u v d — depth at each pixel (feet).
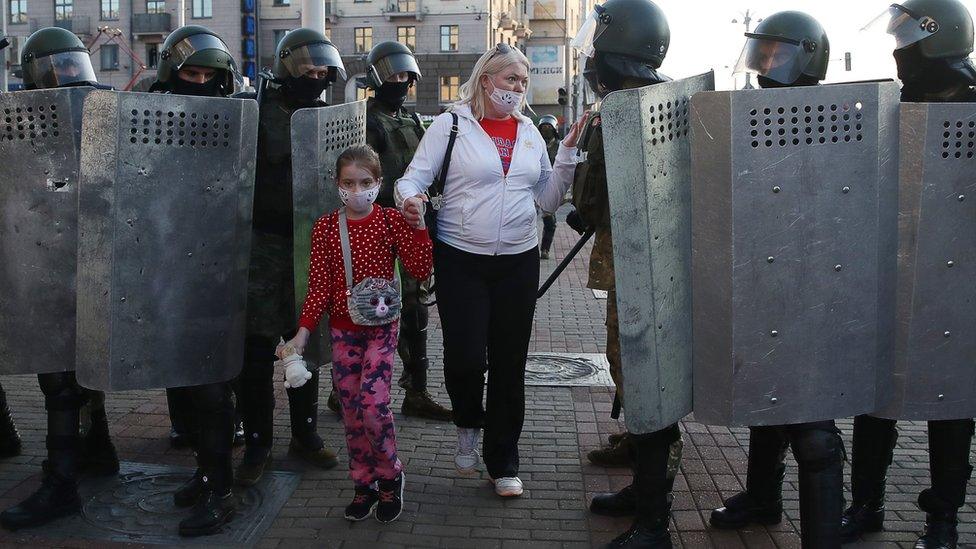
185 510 11.59
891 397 9.25
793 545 10.82
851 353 8.75
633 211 8.65
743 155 8.35
